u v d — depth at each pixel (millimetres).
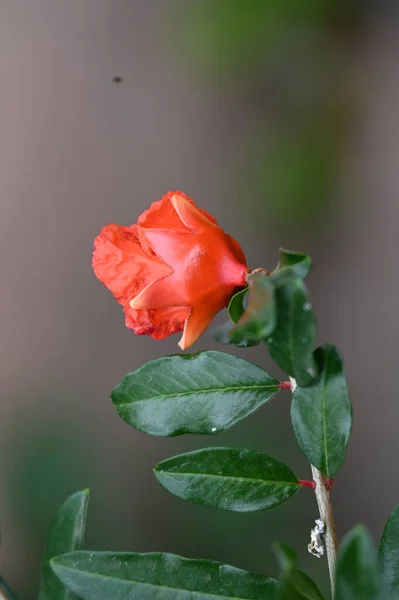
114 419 990
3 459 930
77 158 1152
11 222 1132
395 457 968
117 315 1071
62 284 1104
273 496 515
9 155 1148
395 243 1048
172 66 1149
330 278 1047
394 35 1109
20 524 874
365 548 469
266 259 1057
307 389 509
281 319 494
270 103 1107
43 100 1169
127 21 1176
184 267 524
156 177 1134
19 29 1190
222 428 520
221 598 505
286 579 477
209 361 521
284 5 1066
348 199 1065
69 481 910
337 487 961
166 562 506
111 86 1171
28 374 1063
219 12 1082
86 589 503
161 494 911
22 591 854
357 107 1091
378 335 1017
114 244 530
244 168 1096
